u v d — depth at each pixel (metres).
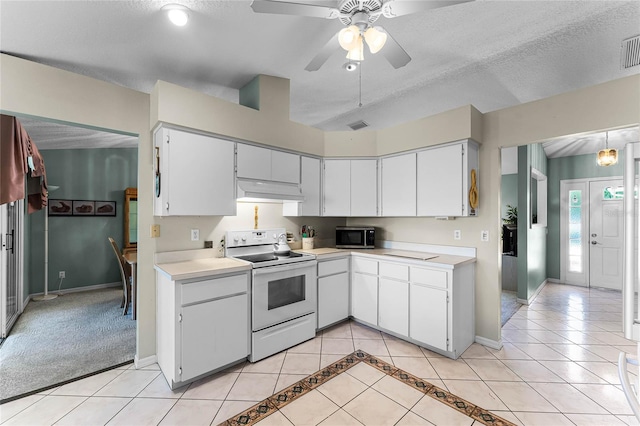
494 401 2.03
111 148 5.14
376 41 1.54
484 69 2.73
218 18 1.99
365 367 2.47
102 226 5.04
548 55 2.48
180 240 2.70
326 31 2.17
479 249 2.94
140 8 1.85
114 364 2.52
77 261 4.82
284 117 3.05
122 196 5.25
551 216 5.73
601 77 2.82
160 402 2.03
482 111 3.73
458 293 2.66
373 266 3.18
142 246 2.49
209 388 2.19
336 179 3.50
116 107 2.37
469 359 2.61
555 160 5.69
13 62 2.00
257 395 2.11
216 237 2.93
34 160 3.41
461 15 2.02
